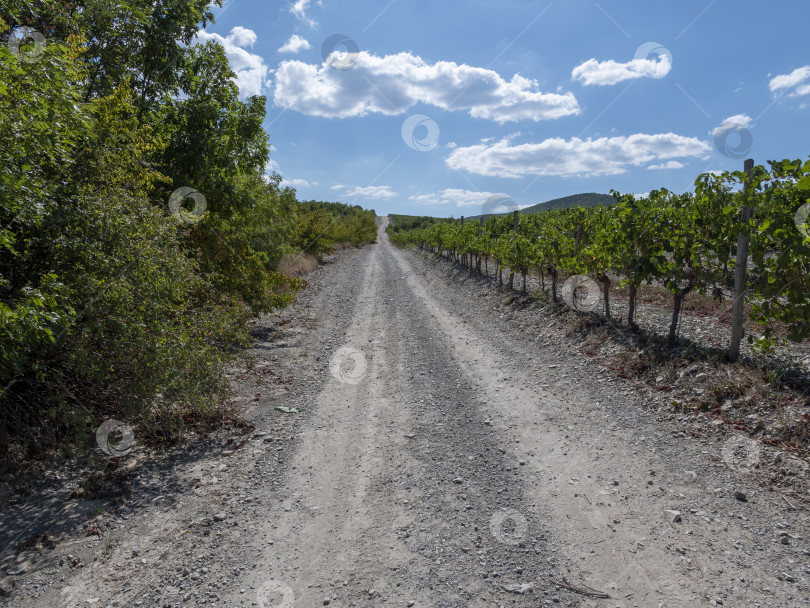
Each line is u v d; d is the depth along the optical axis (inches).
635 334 311.7
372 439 201.5
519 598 107.7
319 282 836.6
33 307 140.7
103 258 176.2
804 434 166.7
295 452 191.0
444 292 679.1
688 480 156.1
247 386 273.6
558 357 313.7
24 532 134.0
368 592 111.3
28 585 113.9
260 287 391.2
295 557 125.3
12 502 147.6
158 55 323.6
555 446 187.5
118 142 213.6
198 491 159.9
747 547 122.3
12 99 139.6
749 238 230.1
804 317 204.7
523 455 180.9
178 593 112.0
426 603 107.0
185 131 346.3
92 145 189.8
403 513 144.7
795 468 152.9
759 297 225.6
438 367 307.9
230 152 368.5
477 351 343.6
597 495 150.6
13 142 137.9
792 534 126.0
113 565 122.3
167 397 197.6
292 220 796.6
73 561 122.6
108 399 195.8
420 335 403.9
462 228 909.8
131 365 181.3
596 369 277.6
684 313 366.3
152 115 318.0
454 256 1104.2
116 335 178.1
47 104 147.9
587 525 135.3
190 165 342.6
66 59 175.2
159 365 181.2
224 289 365.7
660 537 128.3
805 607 101.5
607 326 340.8
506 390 257.3
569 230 459.2
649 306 402.3
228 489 161.8
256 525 140.6
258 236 543.2
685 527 132.1
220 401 217.6
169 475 170.7
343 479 168.1
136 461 179.3
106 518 142.2
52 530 135.5
